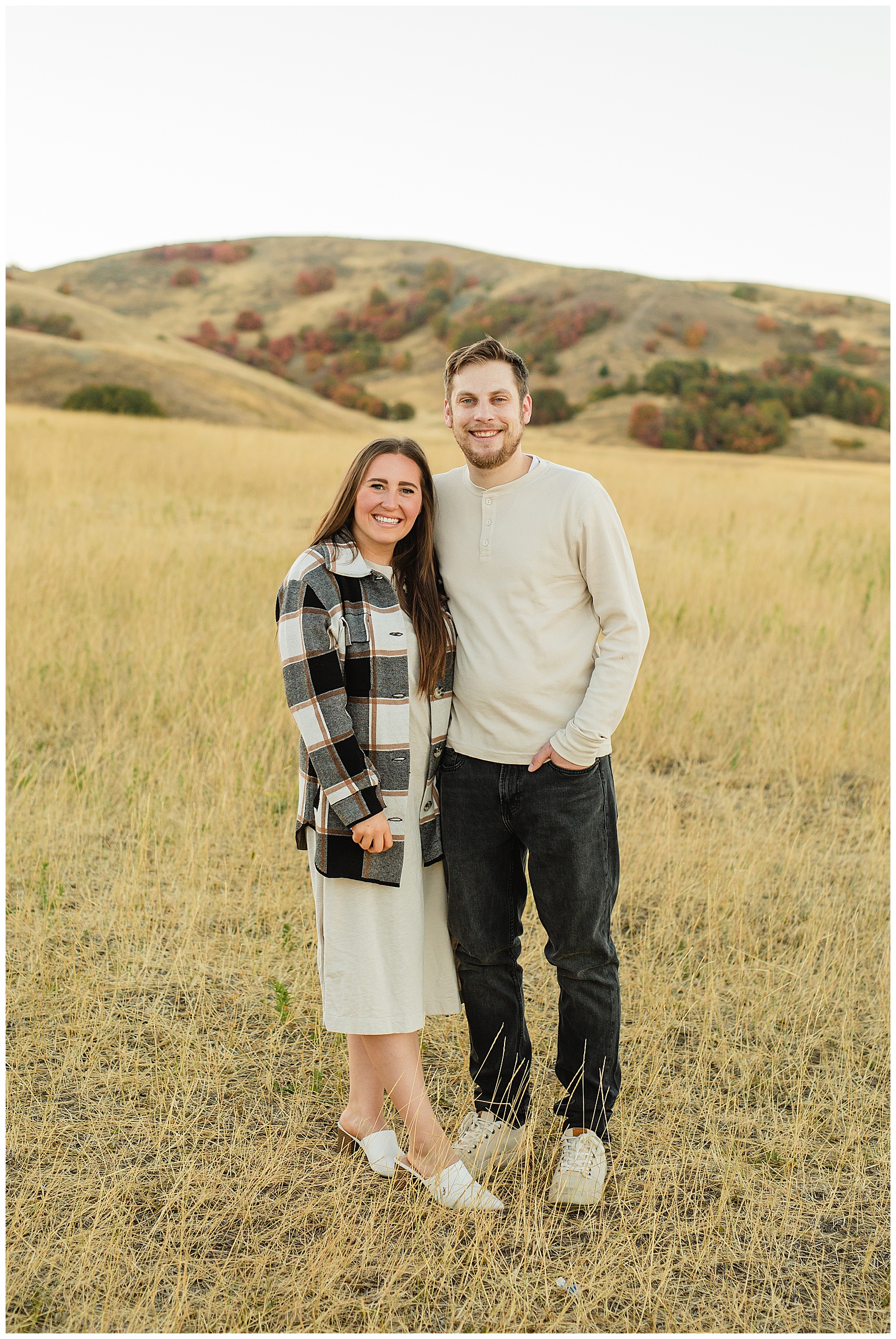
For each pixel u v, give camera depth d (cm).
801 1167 236
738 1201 225
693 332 7319
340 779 208
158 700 523
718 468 2545
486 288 9400
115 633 643
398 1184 225
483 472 219
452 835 229
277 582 773
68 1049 265
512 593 217
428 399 7462
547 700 218
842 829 437
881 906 365
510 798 221
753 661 642
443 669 225
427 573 224
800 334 7688
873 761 511
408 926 222
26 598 659
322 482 1512
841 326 8062
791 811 446
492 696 219
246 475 1509
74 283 10338
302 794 230
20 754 463
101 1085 254
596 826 220
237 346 8831
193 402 4219
